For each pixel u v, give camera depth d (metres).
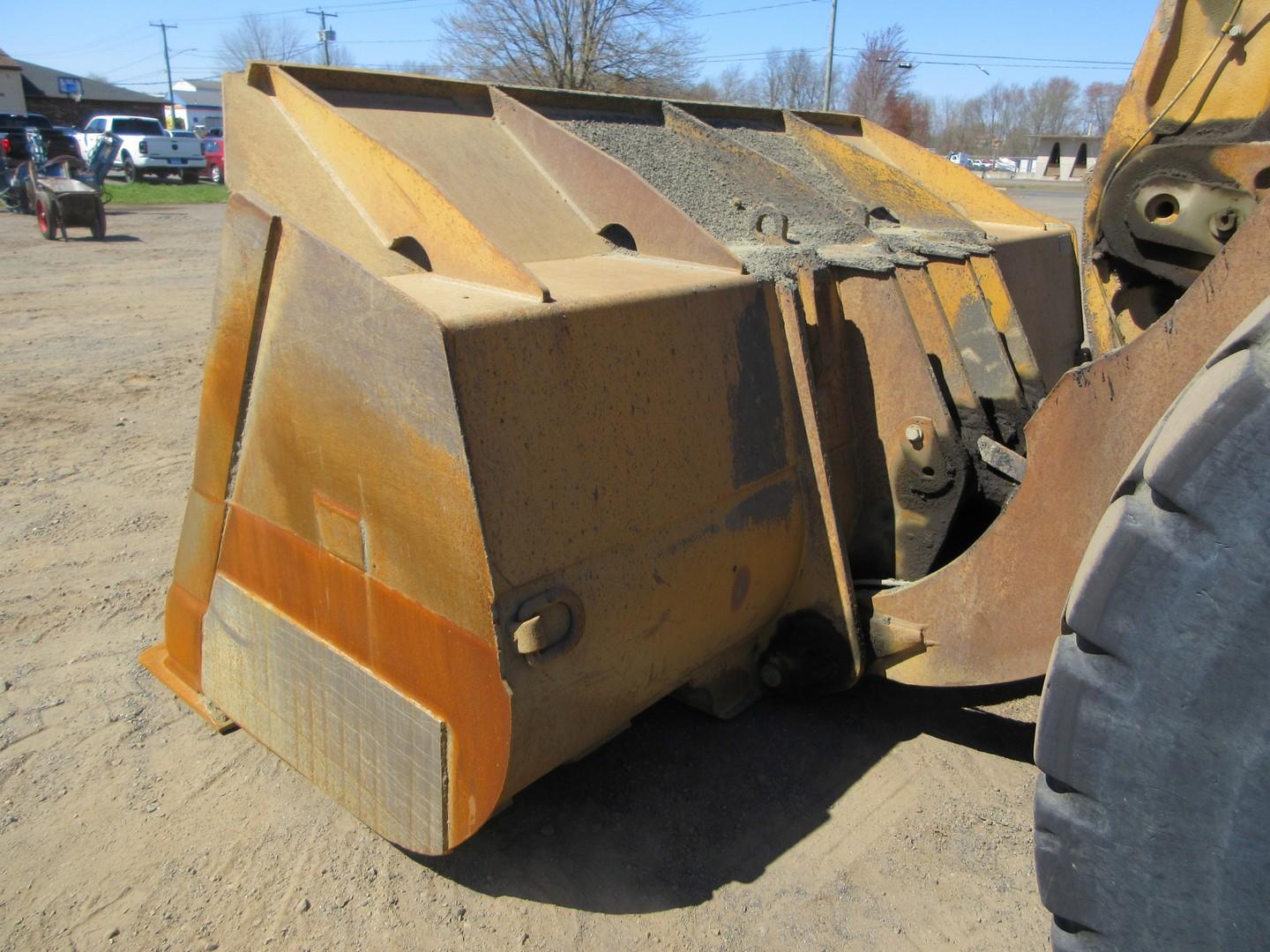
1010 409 2.72
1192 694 1.32
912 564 2.65
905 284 2.62
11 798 2.55
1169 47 2.23
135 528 4.32
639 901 2.21
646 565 2.04
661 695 2.30
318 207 2.20
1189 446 1.29
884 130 3.99
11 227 16.25
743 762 2.65
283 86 2.41
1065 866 1.49
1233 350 1.32
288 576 2.22
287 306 2.02
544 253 2.36
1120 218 2.29
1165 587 1.33
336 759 2.22
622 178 2.49
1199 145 2.17
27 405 6.16
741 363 2.24
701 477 2.16
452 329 1.70
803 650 2.59
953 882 2.25
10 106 46.19
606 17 26.80
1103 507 2.01
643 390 2.01
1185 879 1.38
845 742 2.73
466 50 27.77
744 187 2.90
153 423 5.84
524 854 2.34
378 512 1.93
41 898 2.22
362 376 1.88
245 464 2.26
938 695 2.95
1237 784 1.31
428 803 2.01
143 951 2.09
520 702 1.82
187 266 12.35
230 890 2.25
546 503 1.84
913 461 2.55
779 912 2.17
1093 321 2.43
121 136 26.64
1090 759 1.43
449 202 2.04
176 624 2.67
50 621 3.48
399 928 2.14
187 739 2.81
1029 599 2.20
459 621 1.84
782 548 2.42
